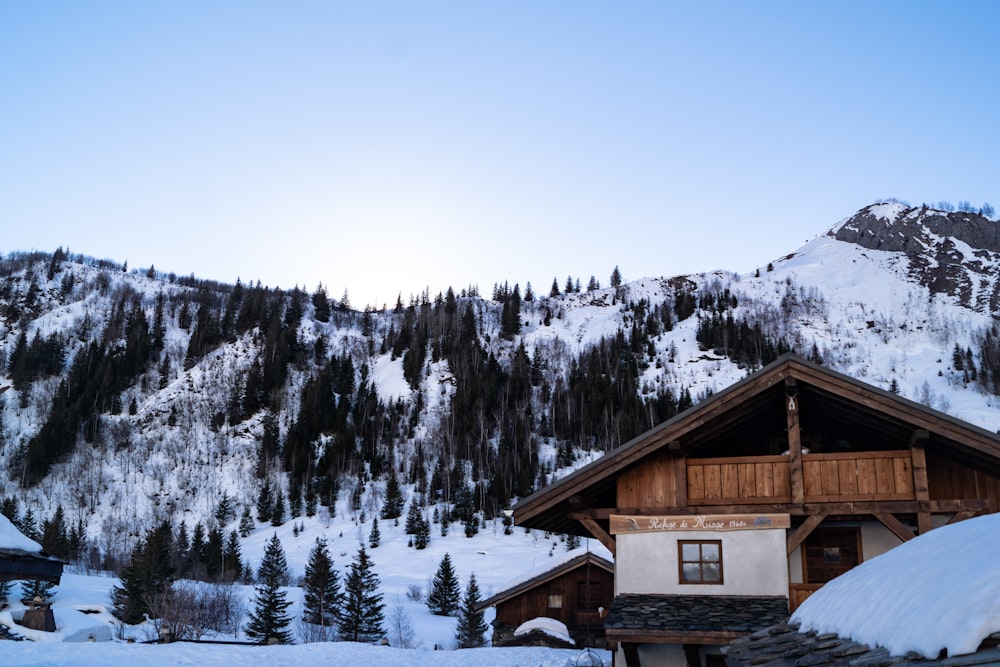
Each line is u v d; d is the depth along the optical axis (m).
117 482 143.38
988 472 18.41
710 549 19.23
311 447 155.88
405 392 184.25
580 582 37.88
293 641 49.19
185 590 42.44
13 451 152.62
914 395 182.12
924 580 8.72
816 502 18.81
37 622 29.77
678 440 19.25
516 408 171.75
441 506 128.75
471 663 24.88
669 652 18.47
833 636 10.03
